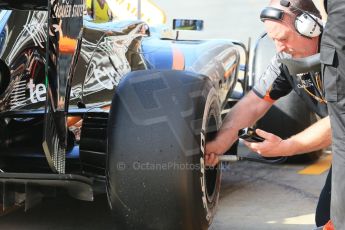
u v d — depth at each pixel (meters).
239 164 19.58
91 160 11.22
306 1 9.41
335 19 7.98
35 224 13.23
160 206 9.36
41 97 11.85
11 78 11.15
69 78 9.72
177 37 18.48
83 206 14.53
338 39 7.96
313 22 9.24
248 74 21.14
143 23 15.68
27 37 11.41
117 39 14.15
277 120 18.14
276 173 18.44
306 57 9.11
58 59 9.48
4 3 10.61
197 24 17.67
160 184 9.29
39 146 11.87
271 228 13.27
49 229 12.90
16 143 11.98
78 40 9.89
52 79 9.43
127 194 9.41
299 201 15.45
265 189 16.62
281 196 15.91
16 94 11.34
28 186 9.99
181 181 9.26
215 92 10.42
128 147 9.38
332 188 8.36
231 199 15.61
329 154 21.14
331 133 8.89
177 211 9.36
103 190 12.11
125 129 9.48
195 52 16.50
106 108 13.80
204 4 51.91
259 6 51.75
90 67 13.15
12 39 11.16
